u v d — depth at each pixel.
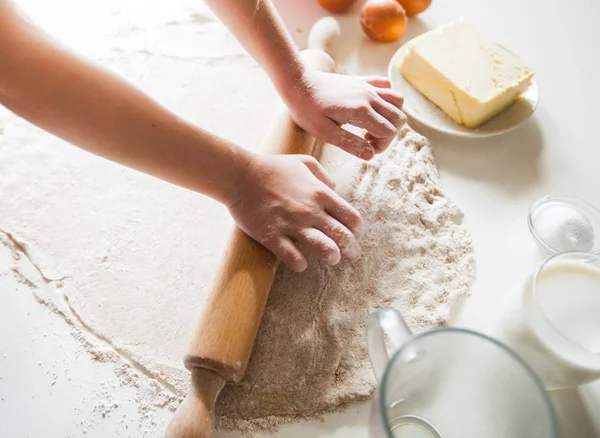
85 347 0.63
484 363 0.45
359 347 0.62
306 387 0.59
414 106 0.82
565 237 0.67
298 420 0.58
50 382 0.61
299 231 0.61
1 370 0.61
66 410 0.59
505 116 0.81
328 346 0.61
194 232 0.71
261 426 0.58
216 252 0.70
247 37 0.70
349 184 0.74
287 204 0.62
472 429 0.47
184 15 0.94
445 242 0.70
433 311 0.64
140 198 0.74
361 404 0.59
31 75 0.50
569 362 0.50
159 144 0.57
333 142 0.71
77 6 0.96
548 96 0.87
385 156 0.76
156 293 0.66
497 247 0.71
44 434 0.58
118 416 0.59
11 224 0.71
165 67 0.88
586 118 0.85
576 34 0.96
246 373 0.60
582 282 0.54
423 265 0.68
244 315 0.58
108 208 0.73
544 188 0.77
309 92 0.71
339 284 0.65
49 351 0.63
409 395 0.47
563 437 0.57
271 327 0.62
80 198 0.74
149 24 0.93
